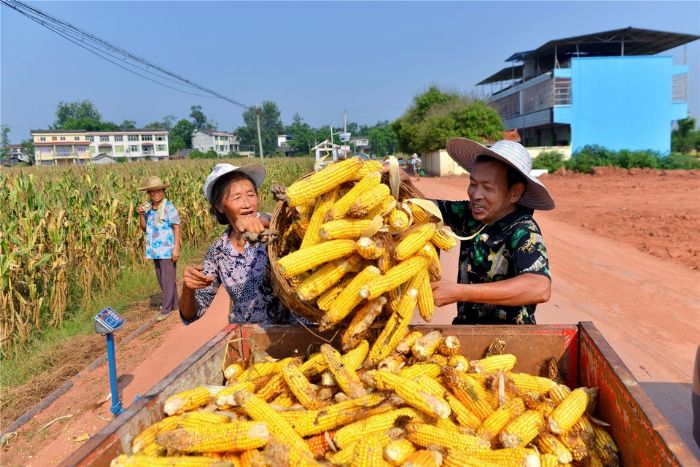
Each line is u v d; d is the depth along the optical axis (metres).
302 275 2.92
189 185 15.16
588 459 2.42
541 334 3.17
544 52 58.28
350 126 156.25
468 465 2.22
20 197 9.27
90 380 6.51
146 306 9.72
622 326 7.44
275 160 39.47
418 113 60.56
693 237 14.23
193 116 155.38
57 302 8.49
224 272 3.91
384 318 3.02
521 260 3.29
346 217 2.88
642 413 2.11
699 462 1.75
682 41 55.12
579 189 30.84
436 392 2.69
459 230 3.91
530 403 2.69
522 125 60.41
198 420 2.47
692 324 7.52
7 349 7.43
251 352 3.36
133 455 2.18
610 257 12.19
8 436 5.22
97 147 99.62
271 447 2.17
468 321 3.78
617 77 51.12
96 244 9.95
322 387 2.81
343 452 2.33
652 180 34.75
